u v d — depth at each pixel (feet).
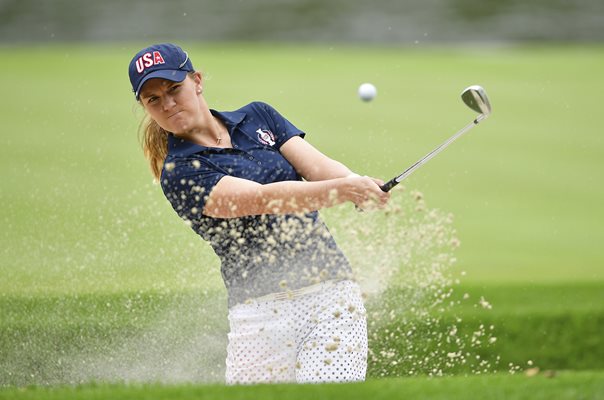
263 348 42.09
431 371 61.67
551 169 134.72
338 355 40.91
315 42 276.21
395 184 43.73
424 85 190.08
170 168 42.29
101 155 133.59
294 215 42.04
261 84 187.21
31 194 109.40
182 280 68.08
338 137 147.02
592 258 93.30
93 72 199.00
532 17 303.68
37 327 60.29
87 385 41.98
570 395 36.65
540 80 195.72
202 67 204.95
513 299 72.08
